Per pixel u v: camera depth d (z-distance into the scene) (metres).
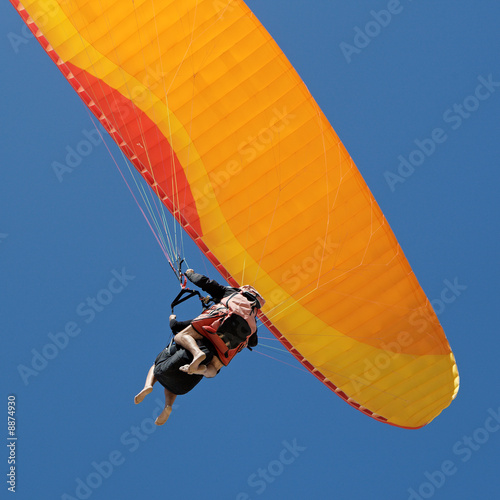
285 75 27.98
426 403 31.17
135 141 30.16
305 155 28.56
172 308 26.61
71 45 29.50
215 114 28.94
